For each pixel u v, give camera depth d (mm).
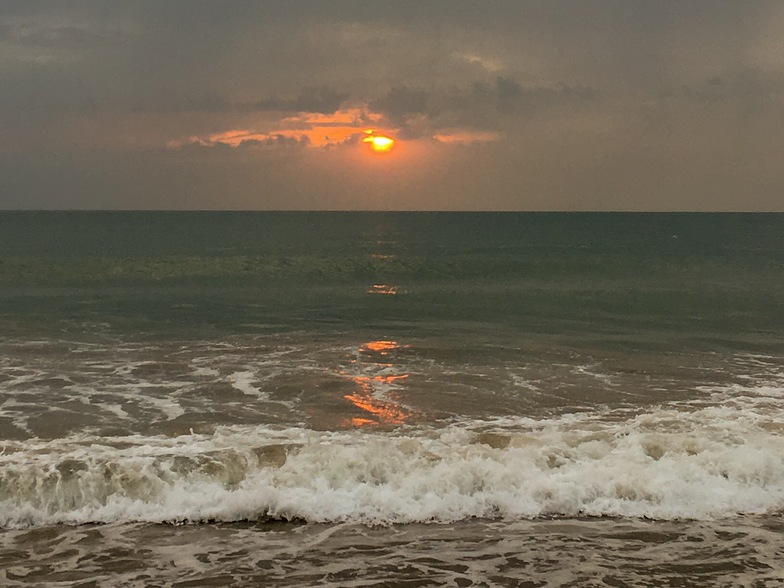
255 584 6402
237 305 21906
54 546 7109
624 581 6555
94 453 8852
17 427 10117
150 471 8359
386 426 10367
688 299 24047
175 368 13836
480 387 12688
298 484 8328
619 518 7957
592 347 16250
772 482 8680
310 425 10414
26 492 7887
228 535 7438
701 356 15359
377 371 13805
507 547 7227
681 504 8227
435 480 8383
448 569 6738
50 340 16250
